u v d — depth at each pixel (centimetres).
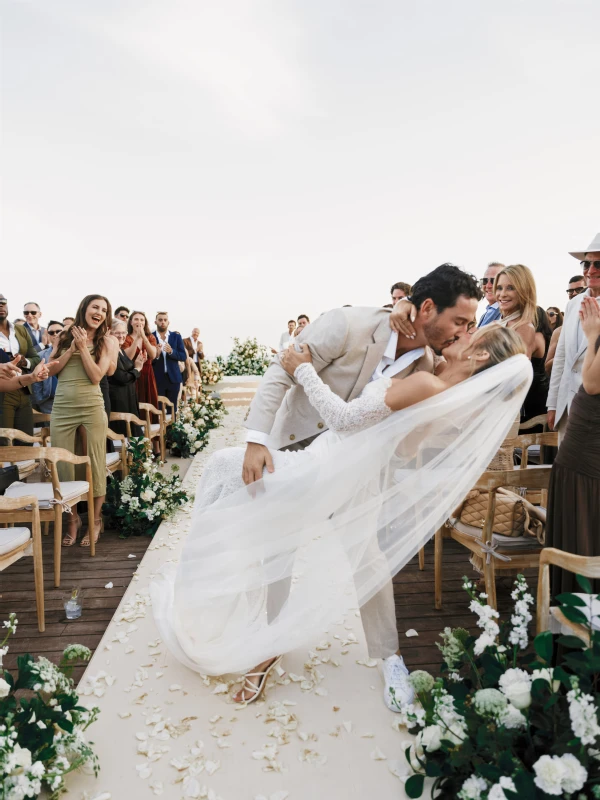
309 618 214
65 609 300
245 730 202
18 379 402
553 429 358
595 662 139
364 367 208
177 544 411
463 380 200
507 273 373
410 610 298
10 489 365
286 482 210
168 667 245
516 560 257
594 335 204
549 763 126
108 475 475
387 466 202
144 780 178
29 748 163
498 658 171
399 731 201
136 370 624
